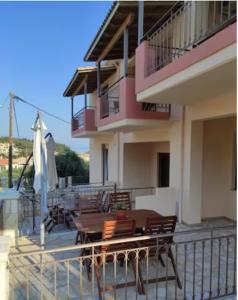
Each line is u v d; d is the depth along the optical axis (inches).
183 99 238.2
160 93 210.2
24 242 243.4
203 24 237.8
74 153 1049.5
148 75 227.6
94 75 498.6
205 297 149.0
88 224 195.6
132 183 476.7
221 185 326.3
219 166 324.2
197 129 286.0
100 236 189.6
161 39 247.3
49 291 158.9
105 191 381.1
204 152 317.4
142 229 197.9
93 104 625.3
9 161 562.3
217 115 233.8
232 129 313.1
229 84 181.0
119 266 190.9
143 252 170.4
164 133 339.3
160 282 168.6
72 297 152.4
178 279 162.9
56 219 293.7
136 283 146.6
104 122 372.2
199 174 292.7
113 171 522.0
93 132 491.8
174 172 315.3
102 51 390.6
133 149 476.7
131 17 281.0
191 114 279.3
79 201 322.0
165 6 288.8
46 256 209.8
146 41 227.3
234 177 316.8
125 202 303.7
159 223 175.6
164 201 303.0
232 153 315.9
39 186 218.8
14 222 245.8
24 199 307.1
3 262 110.4
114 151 515.2
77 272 182.9
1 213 248.8
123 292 158.4
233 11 197.2
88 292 157.6
